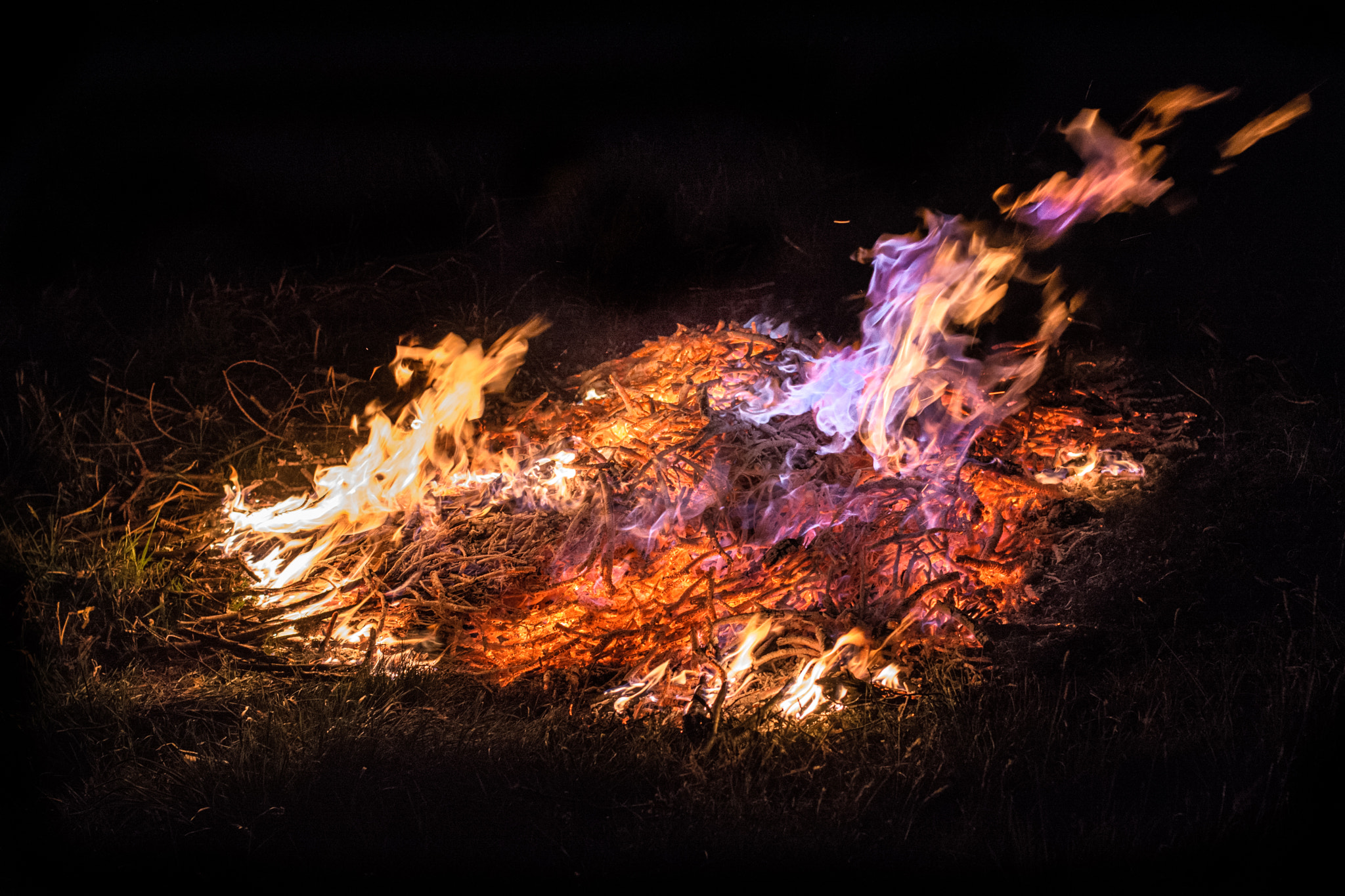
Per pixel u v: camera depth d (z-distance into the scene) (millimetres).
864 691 3953
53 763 3758
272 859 3203
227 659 4414
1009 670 4074
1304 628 4168
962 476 4719
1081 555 4723
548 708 3975
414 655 4398
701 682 4016
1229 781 3332
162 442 6234
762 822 3256
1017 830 3150
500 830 3293
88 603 4785
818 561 4410
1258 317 6840
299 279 8062
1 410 6602
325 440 6195
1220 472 5250
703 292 7750
